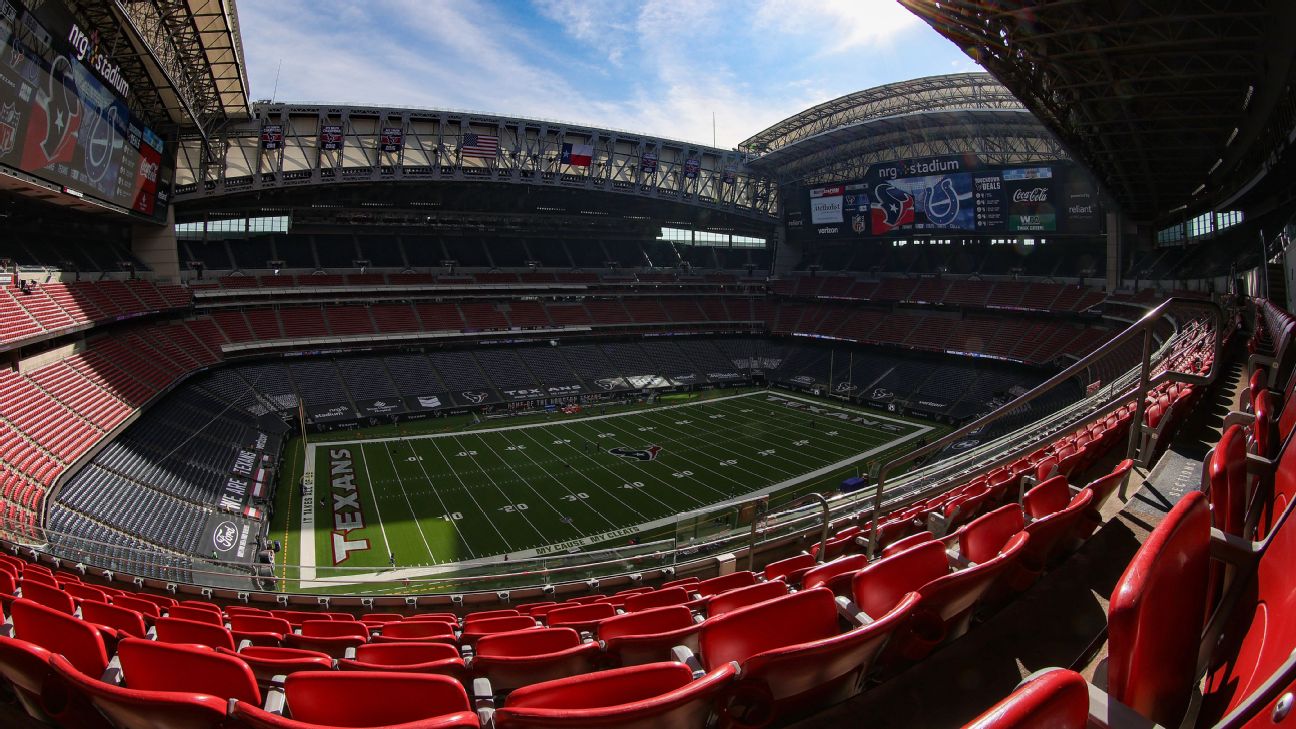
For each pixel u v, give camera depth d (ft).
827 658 12.28
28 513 80.43
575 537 116.06
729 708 12.55
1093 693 7.38
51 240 143.95
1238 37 73.05
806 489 139.03
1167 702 8.37
